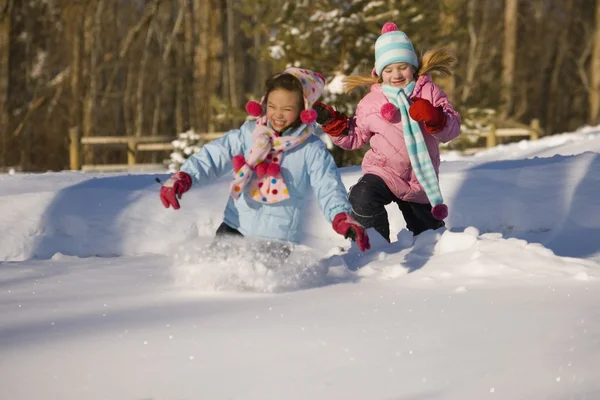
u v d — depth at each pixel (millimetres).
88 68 41250
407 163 6617
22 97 34688
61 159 42375
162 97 51531
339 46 19094
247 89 50219
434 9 20031
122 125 54625
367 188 6570
